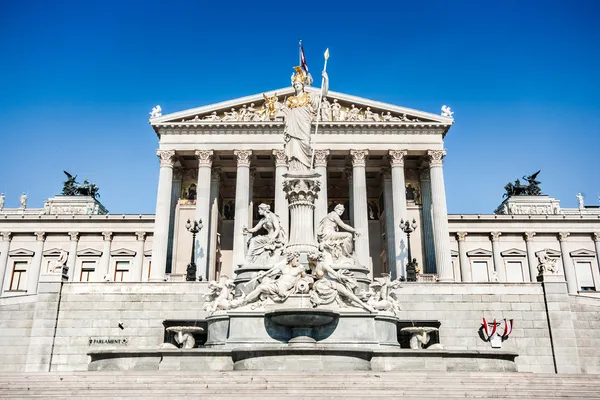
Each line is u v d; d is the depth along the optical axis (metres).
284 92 58.47
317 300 20.03
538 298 34.59
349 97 58.84
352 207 60.06
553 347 33.47
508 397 14.05
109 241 72.19
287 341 19.48
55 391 14.15
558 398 14.13
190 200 63.25
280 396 13.54
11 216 72.62
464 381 14.95
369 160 61.78
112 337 33.91
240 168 56.78
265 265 22.62
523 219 72.25
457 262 71.19
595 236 72.62
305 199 23.14
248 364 17.98
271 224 24.00
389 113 58.97
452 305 34.53
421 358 19.11
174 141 57.91
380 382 14.60
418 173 63.53
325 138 57.84
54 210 78.06
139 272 70.81
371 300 21.03
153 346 33.81
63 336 33.84
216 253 62.41
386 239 61.94
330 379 14.69
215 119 58.09
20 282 71.25
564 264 71.50
